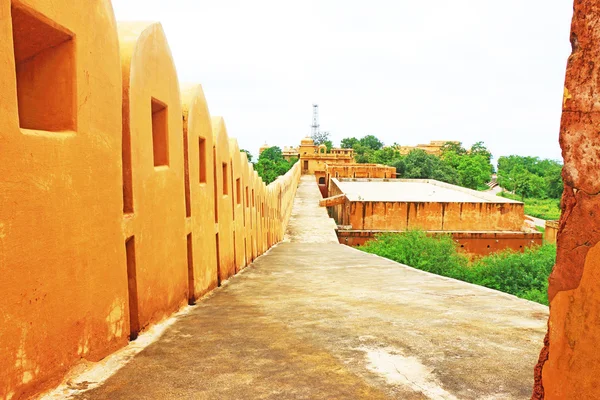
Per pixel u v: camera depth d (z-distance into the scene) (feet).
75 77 9.15
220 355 11.07
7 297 7.30
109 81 10.58
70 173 8.98
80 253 9.36
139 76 12.44
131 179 11.90
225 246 24.99
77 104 9.23
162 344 11.82
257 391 8.92
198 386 9.10
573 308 5.66
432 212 77.61
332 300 19.26
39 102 9.08
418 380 9.74
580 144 5.58
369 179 133.80
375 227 77.51
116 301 10.99
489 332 13.93
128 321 11.70
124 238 11.39
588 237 5.45
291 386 9.21
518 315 16.63
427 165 176.04
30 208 7.81
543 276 50.34
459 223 77.87
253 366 10.36
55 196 8.51
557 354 5.94
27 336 7.77
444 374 10.13
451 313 16.74
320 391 9.00
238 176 29.91
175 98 15.72
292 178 100.07
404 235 61.41
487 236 76.28
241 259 30.94
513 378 9.98
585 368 5.44
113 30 10.78
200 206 19.08
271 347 11.84
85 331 9.59
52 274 8.44
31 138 7.81
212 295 20.07
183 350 11.37
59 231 8.64
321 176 171.12
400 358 11.16
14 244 7.45
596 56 5.38
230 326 13.98
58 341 8.64
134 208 12.07
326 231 71.05
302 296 20.20
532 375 10.21
